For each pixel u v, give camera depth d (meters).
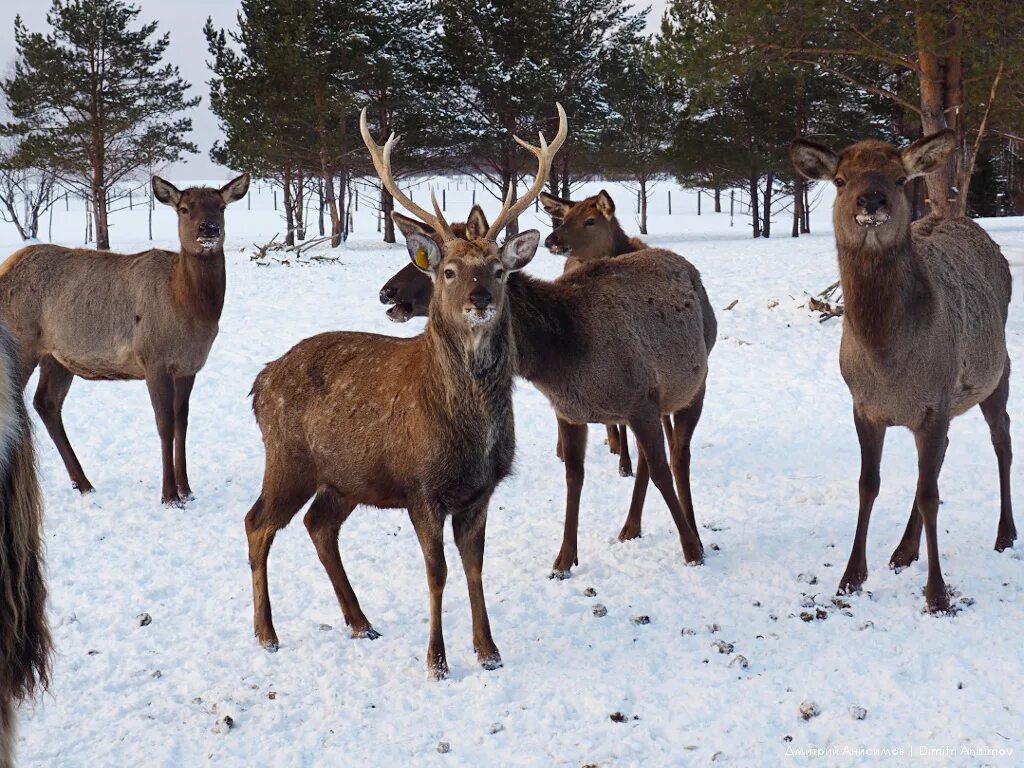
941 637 4.72
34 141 35.47
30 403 10.52
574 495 5.96
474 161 36.31
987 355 5.72
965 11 13.71
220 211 7.79
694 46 15.88
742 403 10.42
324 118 32.78
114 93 36.44
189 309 7.73
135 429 10.05
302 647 4.99
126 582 5.96
